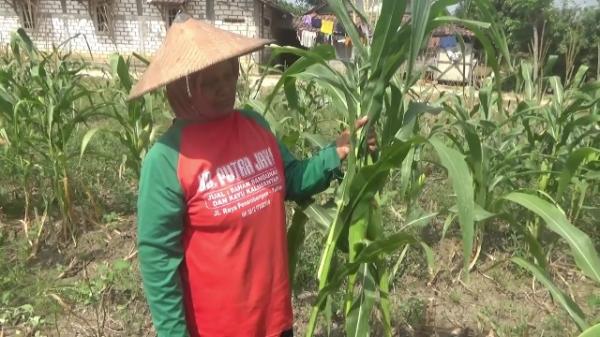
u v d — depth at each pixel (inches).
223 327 68.9
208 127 64.7
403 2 60.3
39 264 146.1
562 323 121.6
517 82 172.7
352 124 68.4
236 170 65.2
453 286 138.4
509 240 156.9
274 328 72.5
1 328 116.4
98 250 154.3
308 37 776.9
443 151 57.5
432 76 249.1
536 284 139.3
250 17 880.9
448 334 118.7
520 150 145.5
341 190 74.9
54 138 154.2
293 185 76.9
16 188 185.6
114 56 175.8
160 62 61.1
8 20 939.3
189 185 62.9
